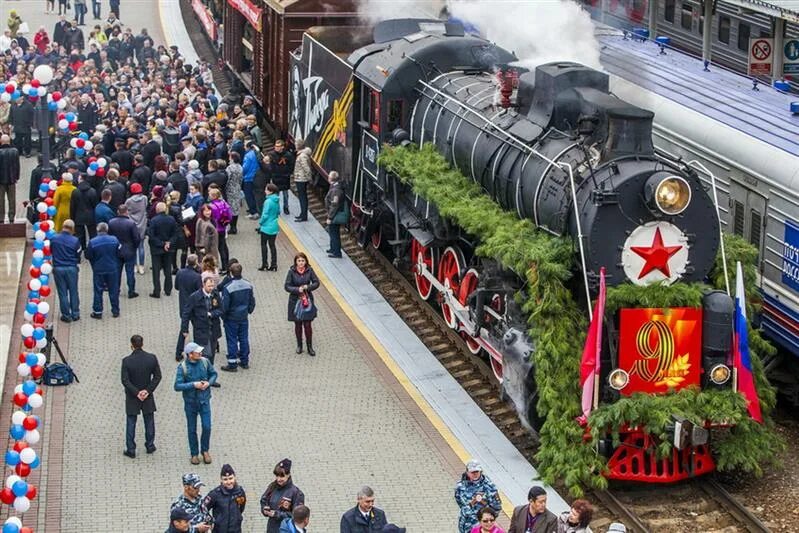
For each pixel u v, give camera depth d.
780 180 28.48
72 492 25.20
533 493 20.88
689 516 24.67
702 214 25.19
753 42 40.09
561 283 25.23
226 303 30.52
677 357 25.20
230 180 40.12
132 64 56.03
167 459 26.67
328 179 39.06
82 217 37.56
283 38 46.12
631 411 24.64
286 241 39.97
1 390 28.95
